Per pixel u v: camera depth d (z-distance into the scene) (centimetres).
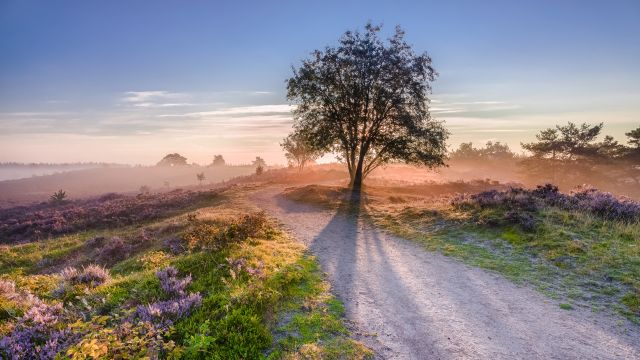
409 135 3612
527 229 1476
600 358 662
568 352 680
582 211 1612
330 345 664
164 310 690
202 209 2961
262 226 1703
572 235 1345
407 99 3625
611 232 1340
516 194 1991
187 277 875
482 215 1752
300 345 656
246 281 897
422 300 925
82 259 1909
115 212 3416
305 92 3747
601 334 748
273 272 1002
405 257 1359
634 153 6675
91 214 3512
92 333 547
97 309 741
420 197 3512
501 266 1187
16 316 696
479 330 762
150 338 584
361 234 1823
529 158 8031
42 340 595
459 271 1168
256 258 1113
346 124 3838
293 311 799
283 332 700
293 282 977
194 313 705
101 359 498
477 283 1052
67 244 2317
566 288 984
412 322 793
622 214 1496
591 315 831
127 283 900
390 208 2539
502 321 805
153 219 3064
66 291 873
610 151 7156
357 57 3578
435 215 1969
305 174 6994
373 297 939
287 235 1762
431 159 3694
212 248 1185
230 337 625
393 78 3569
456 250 1399
